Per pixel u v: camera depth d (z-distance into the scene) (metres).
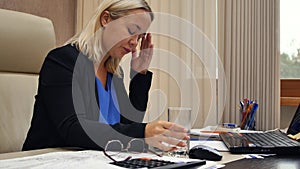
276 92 1.97
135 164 0.64
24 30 1.33
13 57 1.31
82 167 0.62
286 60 2.12
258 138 1.12
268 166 0.75
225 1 2.12
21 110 1.32
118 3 1.03
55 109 0.90
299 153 0.91
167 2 2.27
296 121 1.33
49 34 1.42
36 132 0.98
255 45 2.03
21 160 0.67
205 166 0.67
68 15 2.38
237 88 2.06
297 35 2.09
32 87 1.37
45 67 0.99
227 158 0.83
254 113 1.71
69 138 0.84
